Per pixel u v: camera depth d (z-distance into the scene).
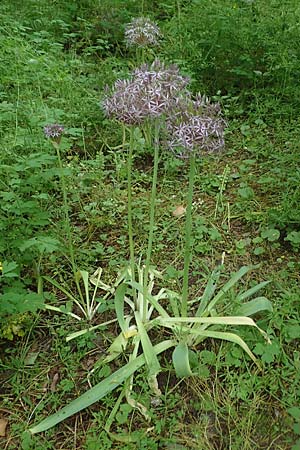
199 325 1.03
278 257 1.27
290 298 1.12
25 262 1.18
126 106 0.88
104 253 1.28
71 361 1.02
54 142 1.06
